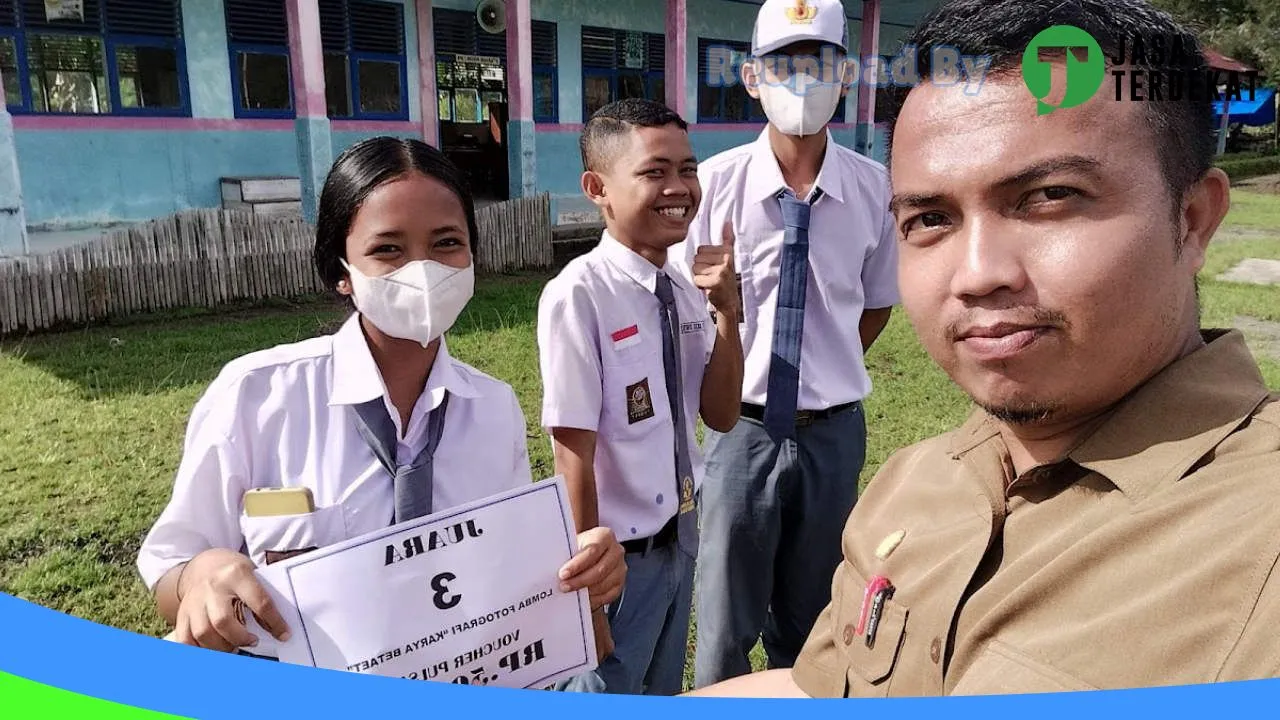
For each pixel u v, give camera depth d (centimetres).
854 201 271
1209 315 855
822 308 266
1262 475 81
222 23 1055
